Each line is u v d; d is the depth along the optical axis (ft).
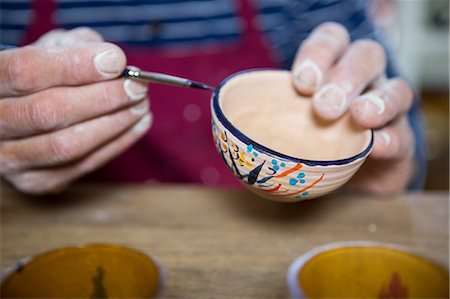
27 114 1.44
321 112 1.42
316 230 1.66
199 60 2.38
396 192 1.88
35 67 1.41
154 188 1.88
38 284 1.35
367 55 1.59
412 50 4.35
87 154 1.64
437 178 4.35
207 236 1.63
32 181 1.67
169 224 1.69
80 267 1.39
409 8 4.12
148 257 1.36
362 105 1.39
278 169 1.23
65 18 2.32
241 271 1.50
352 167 1.26
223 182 2.44
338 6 2.44
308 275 1.32
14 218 1.71
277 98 1.49
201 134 2.40
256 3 2.38
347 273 1.40
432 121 5.05
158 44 2.37
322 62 1.51
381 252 1.39
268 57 2.42
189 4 2.32
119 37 2.35
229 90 1.42
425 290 1.34
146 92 1.51
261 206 1.77
